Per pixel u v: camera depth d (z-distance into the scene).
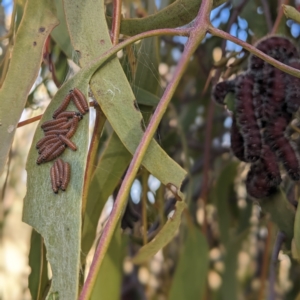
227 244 0.39
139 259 0.21
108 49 0.20
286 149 0.23
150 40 0.28
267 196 0.23
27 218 0.19
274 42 0.23
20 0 0.28
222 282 0.39
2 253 0.55
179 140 0.48
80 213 0.18
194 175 0.48
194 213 0.47
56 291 0.17
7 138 0.20
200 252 0.32
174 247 0.51
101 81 0.20
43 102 0.35
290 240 0.24
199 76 0.49
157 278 0.54
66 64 0.31
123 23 0.23
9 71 0.21
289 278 0.48
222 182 0.40
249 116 0.23
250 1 0.33
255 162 0.23
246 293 0.51
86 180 0.20
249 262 0.51
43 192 0.19
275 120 0.23
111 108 0.20
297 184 0.25
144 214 0.29
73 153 0.19
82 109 0.19
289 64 0.23
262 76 0.23
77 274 0.17
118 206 0.17
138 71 0.27
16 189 0.51
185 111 0.51
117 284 0.28
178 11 0.22
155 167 0.19
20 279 0.59
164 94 0.18
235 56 0.31
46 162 0.19
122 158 0.26
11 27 0.27
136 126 0.20
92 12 0.21
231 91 0.24
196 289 0.31
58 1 0.28
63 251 0.18
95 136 0.21
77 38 0.21
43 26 0.22
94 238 0.26
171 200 0.36
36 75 0.21
